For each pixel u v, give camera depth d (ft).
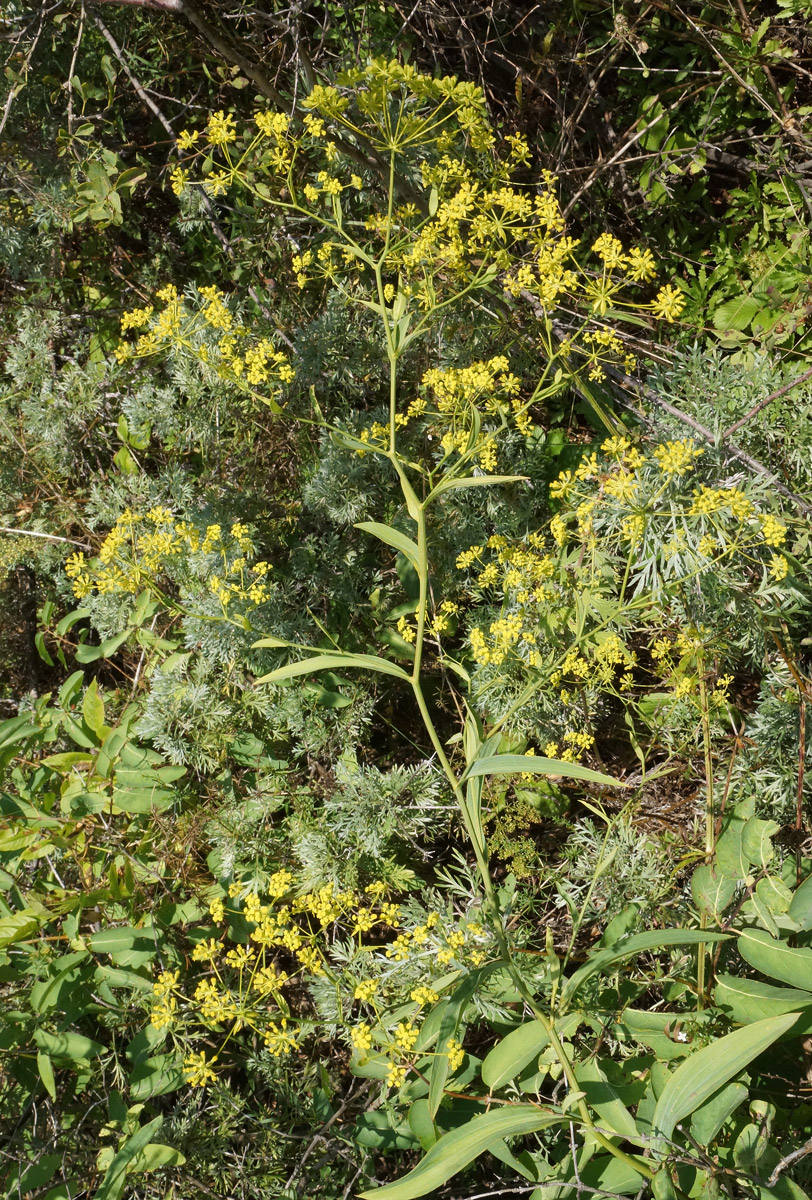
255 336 9.64
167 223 11.84
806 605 8.09
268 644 6.52
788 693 7.89
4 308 11.66
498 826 8.45
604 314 7.07
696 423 8.05
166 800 8.52
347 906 6.48
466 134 9.00
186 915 8.16
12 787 9.17
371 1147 7.27
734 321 10.61
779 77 10.97
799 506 7.97
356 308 9.78
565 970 7.98
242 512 9.55
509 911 7.38
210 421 9.54
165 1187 7.27
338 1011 6.15
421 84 6.76
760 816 7.87
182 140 7.61
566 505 8.87
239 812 8.70
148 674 9.43
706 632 7.38
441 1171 4.90
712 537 6.56
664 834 8.33
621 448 6.77
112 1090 7.91
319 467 9.54
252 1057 7.99
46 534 10.34
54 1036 7.44
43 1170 6.91
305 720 9.02
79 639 10.84
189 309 11.09
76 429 10.78
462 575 9.52
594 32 11.23
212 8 9.98
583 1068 5.75
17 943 8.14
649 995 7.88
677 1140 5.60
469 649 9.37
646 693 9.20
